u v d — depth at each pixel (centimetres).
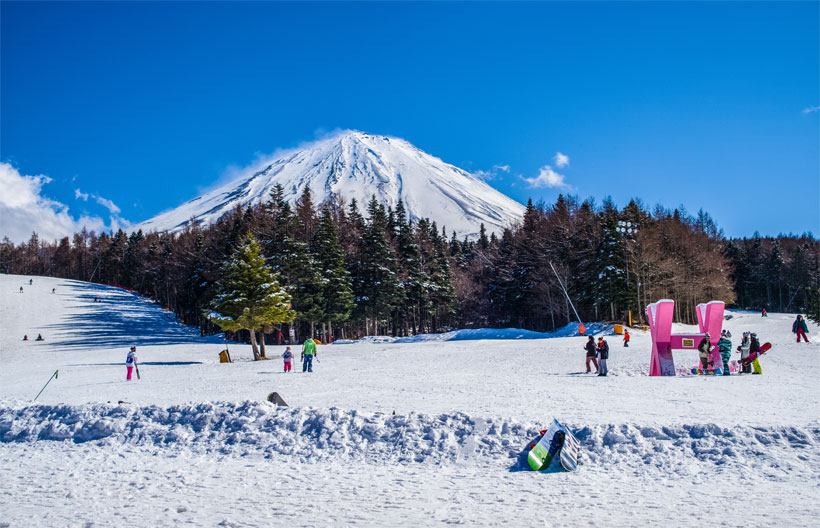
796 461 845
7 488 921
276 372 2884
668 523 631
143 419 1286
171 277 9494
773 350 2777
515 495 780
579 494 773
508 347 3866
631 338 4216
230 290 4472
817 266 10362
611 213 6134
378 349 4256
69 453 1183
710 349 2236
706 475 830
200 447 1150
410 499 780
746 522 621
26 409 1417
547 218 7462
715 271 7425
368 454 1045
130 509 770
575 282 6488
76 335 6600
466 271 9731
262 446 1116
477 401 1490
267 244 6712
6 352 5150
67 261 16538
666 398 1445
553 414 1216
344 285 6425
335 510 734
